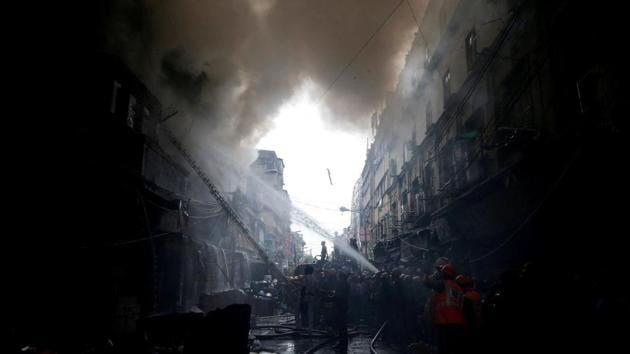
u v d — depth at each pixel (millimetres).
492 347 5449
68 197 8320
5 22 8281
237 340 6602
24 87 8531
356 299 15508
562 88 9039
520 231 9297
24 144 7852
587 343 4773
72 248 7914
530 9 10672
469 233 13398
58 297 7629
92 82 10539
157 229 11570
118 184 9492
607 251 6422
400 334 10914
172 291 12141
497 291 6117
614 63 7402
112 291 8844
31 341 6203
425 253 18281
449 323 5801
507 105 11523
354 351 10047
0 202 7043
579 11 8734
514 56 11938
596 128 6309
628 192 5953
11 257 6977
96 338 7469
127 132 10930
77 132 9445
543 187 8195
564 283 5195
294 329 13578
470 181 14195
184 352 6344
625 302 4645
